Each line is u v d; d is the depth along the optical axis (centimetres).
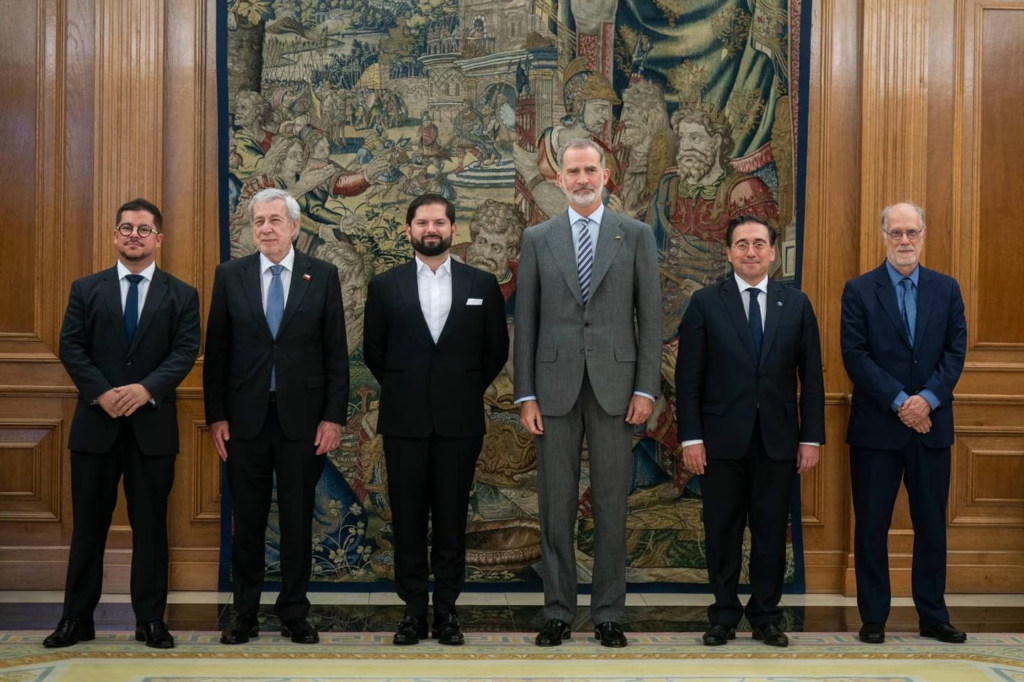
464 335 412
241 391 399
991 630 430
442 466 408
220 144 492
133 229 392
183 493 490
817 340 419
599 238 415
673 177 503
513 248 500
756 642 405
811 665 369
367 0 497
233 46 492
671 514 502
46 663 356
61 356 389
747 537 498
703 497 415
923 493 415
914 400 409
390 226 499
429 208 413
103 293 394
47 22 489
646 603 477
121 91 482
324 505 495
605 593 408
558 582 407
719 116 503
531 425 412
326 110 497
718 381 412
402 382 409
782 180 503
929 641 408
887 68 498
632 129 502
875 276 430
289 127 495
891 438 415
